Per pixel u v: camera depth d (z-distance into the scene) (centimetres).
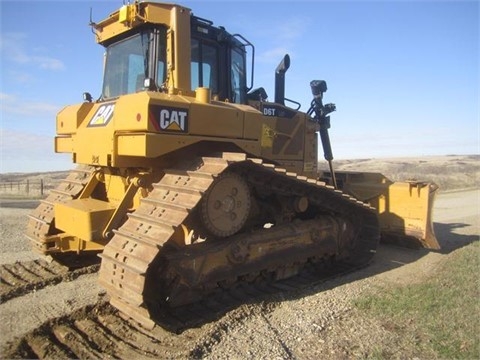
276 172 535
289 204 626
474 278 623
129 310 468
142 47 580
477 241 911
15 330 443
